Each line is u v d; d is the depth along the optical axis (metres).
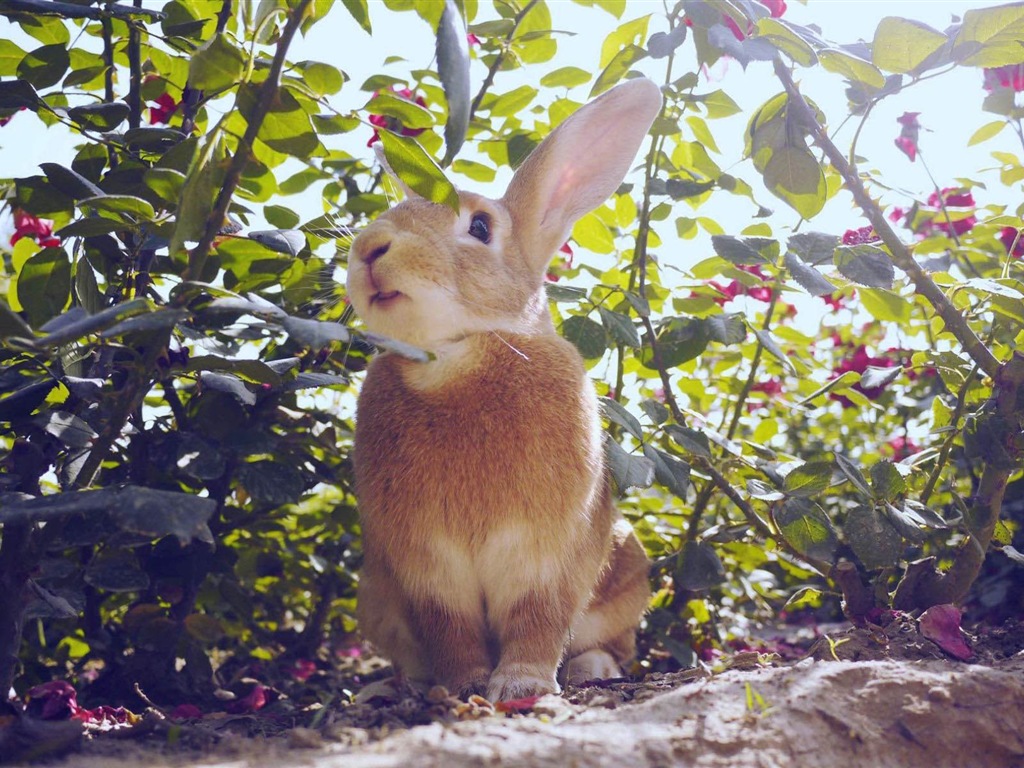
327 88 0.55
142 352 0.53
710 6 0.63
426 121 0.53
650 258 0.81
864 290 0.71
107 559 0.59
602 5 0.79
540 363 0.57
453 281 0.57
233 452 0.61
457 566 0.57
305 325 0.41
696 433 0.67
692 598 0.85
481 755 0.38
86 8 0.57
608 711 0.46
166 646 0.66
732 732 0.42
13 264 0.69
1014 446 0.62
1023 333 0.71
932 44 0.58
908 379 1.03
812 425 1.18
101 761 0.41
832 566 0.68
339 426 0.78
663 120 0.74
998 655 0.59
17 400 0.49
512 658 0.57
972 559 0.65
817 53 0.60
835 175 0.74
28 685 0.66
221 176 0.51
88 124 0.62
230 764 0.39
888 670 0.48
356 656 0.95
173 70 0.72
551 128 0.80
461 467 0.55
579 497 0.56
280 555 0.80
